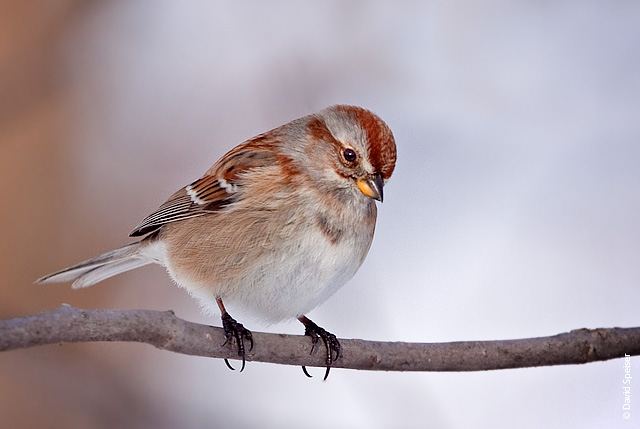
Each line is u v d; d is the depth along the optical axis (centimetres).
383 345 792
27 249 1182
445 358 777
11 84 1241
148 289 1200
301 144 898
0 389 1048
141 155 1258
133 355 1118
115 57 1305
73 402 1055
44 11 1279
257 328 936
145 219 969
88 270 973
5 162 1209
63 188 1221
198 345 732
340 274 884
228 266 873
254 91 1305
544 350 769
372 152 871
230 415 1046
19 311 1145
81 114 1266
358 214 885
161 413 1057
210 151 1265
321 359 790
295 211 865
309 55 1320
